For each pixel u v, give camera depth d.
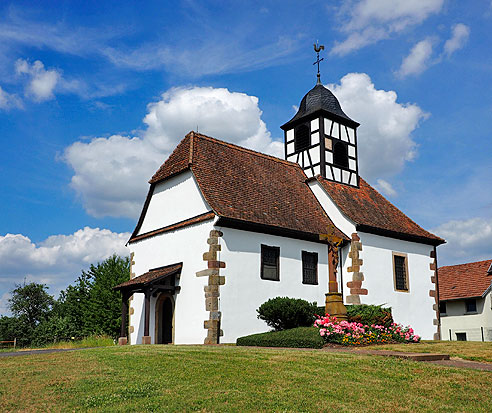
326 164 27.05
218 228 19.70
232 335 19.19
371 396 9.26
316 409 8.47
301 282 22.08
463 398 9.23
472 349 15.20
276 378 10.31
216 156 23.22
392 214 27.69
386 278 24.70
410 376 10.60
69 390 9.58
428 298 26.75
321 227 23.64
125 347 15.36
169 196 22.84
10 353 15.83
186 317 19.92
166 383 9.93
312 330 16.66
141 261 23.56
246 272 20.14
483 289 32.16
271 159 26.25
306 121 28.12
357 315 18.48
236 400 8.83
